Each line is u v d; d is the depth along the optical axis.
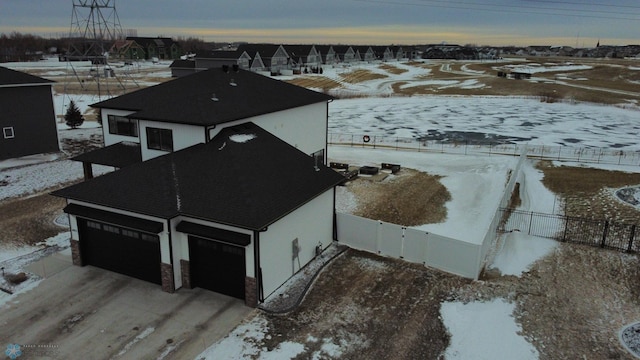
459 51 189.00
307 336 12.95
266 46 109.62
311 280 16.09
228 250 14.71
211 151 18.38
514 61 170.25
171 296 15.01
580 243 19.47
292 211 15.62
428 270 16.97
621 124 50.28
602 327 13.54
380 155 35.94
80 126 42.75
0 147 30.61
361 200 24.92
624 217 22.55
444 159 34.59
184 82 23.77
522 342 12.80
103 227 16.25
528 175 30.42
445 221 22.23
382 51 169.88
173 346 12.47
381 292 15.36
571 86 83.12
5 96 30.31
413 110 59.56
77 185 16.81
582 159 34.97
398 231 17.75
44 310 14.10
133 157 21.92
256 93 24.28
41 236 19.70
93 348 12.35
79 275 16.31
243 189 15.67
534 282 16.12
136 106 21.67
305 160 19.80
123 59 143.12
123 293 15.14
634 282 16.27
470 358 12.12
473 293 15.32
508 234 20.45
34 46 172.25
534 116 55.38
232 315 13.98
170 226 14.64
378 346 12.55
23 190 25.52
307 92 27.81
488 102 66.31
